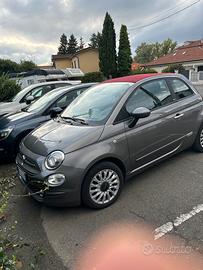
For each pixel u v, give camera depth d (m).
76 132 3.65
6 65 43.75
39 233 3.22
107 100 4.11
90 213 3.53
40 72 26.20
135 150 3.88
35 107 6.30
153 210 3.45
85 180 3.42
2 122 5.96
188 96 4.80
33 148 3.72
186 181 4.12
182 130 4.56
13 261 2.29
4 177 5.03
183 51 41.59
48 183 3.33
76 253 2.83
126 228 3.15
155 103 4.25
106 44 31.27
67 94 6.36
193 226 3.06
